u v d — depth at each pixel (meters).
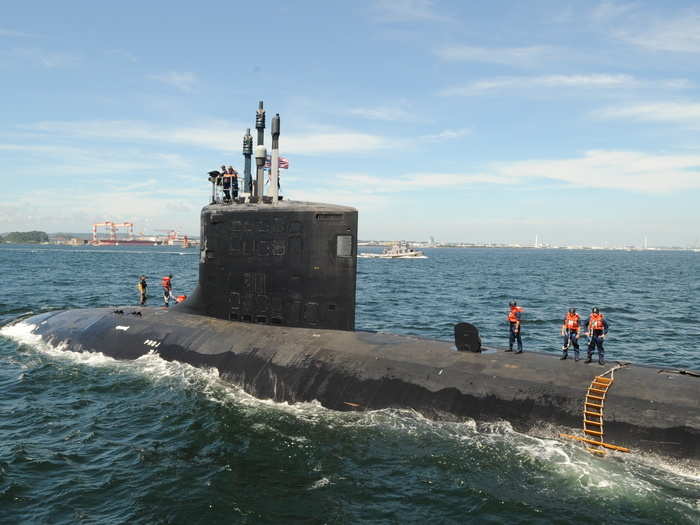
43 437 14.60
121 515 10.89
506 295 55.12
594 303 48.25
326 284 18.48
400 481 12.02
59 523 10.59
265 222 19.38
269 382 17.09
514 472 12.02
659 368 14.41
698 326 35.31
